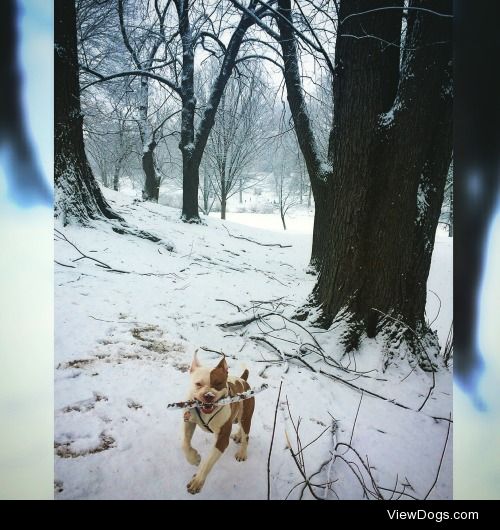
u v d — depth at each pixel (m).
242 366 3.29
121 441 3.06
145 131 18.75
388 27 5.48
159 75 15.80
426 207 5.55
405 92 5.18
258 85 14.95
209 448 3.13
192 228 13.98
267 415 3.78
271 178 33.22
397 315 5.52
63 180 8.78
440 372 5.43
